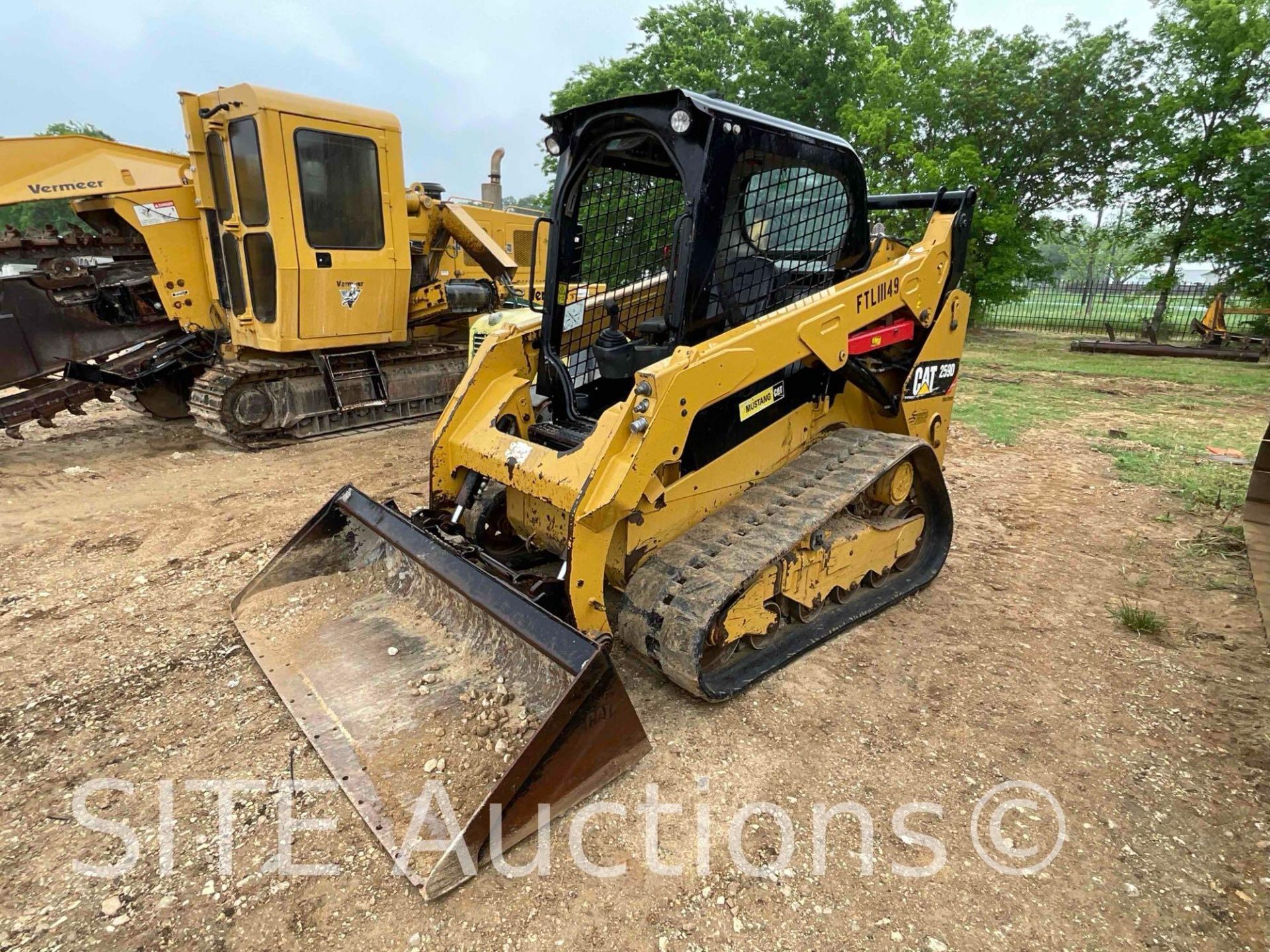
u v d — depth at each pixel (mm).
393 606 3469
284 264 6469
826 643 3754
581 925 2152
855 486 3443
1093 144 19500
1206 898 2314
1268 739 3072
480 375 3713
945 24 22078
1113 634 3951
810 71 20516
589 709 2486
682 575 3027
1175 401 10586
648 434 2787
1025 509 5938
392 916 2162
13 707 3051
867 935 2150
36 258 7055
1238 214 17703
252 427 6863
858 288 3578
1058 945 2141
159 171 7320
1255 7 17766
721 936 2131
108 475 6199
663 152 3240
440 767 2602
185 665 3350
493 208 10734
